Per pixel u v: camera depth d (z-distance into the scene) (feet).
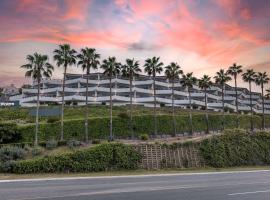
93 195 72.74
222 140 241.14
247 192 82.74
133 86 463.83
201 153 228.43
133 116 308.81
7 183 104.27
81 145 218.79
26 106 401.08
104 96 431.43
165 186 92.63
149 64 313.32
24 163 169.58
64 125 278.46
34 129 265.95
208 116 364.79
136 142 223.51
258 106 565.53
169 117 328.70
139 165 202.49
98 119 291.79
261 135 260.42
